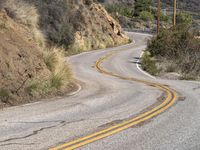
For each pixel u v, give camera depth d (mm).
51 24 32969
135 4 103062
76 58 34562
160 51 36406
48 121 8672
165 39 36469
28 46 14328
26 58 13469
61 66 16078
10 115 9273
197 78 25141
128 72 26734
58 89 14219
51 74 14516
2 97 11125
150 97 13156
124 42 56438
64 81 14938
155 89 15930
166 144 6969
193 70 27750
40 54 14812
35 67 13688
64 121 8719
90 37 45844
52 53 16062
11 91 11719
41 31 30062
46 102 11695
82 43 42594
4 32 13812
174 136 7586
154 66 29172
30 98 12117
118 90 15484
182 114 9945
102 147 6621
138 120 9039
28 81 12789
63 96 13312
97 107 10859
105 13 54656
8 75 12070
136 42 59844
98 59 34625
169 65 29797
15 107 10578
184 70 28391
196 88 16609
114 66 30109
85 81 18969
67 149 6426
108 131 7836
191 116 9688
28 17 24422
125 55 39531
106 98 12812
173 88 16406
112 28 55250
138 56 39156
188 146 6883
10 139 7004
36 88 12750
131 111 10242
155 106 11133
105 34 51031
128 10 103125
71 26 39250
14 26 15625
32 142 6816
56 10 34000
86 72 24641
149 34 73375
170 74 26469
